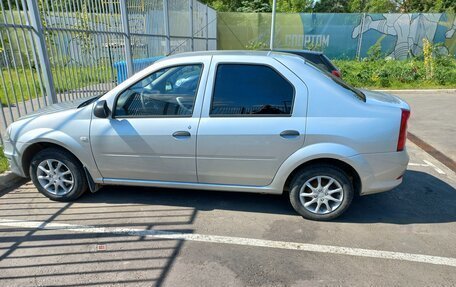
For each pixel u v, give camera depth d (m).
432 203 3.96
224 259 2.87
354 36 17.66
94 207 3.73
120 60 7.09
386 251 3.01
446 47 17.66
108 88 6.77
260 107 3.29
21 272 2.67
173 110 3.43
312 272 2.72
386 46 17.77
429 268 2.78
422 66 13.79
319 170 3.34
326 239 3.18
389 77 12.76
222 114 3.34
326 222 3.49
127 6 7.18
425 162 5.39
